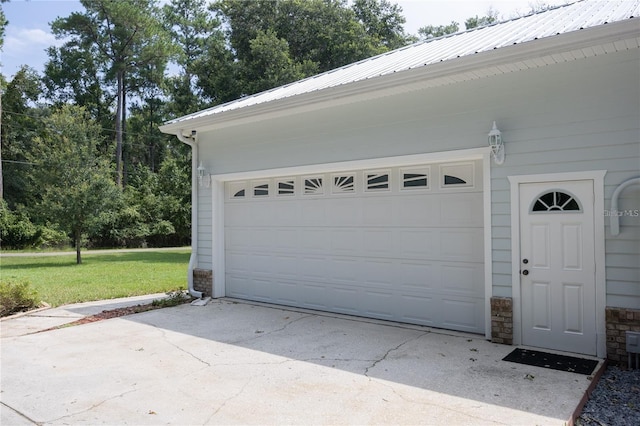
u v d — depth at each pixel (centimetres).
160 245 3159
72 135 1903
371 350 551
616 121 491
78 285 1160
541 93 537
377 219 708
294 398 409
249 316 750
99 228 1928
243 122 841
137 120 4178
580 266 513
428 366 489
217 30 3625
